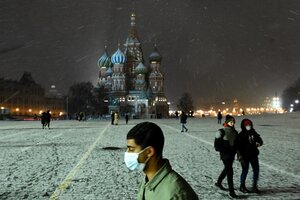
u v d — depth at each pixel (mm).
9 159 17266
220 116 60938
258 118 77750
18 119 109500
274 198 9578
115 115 58219
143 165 3074
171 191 2828
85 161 16422
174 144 24094
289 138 28891
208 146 22797
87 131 40062
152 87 175000
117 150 20828
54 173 13406
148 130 3074
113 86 171000
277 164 15312
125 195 9961
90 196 9875
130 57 181375
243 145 10133
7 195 10062
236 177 12609
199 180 12000
